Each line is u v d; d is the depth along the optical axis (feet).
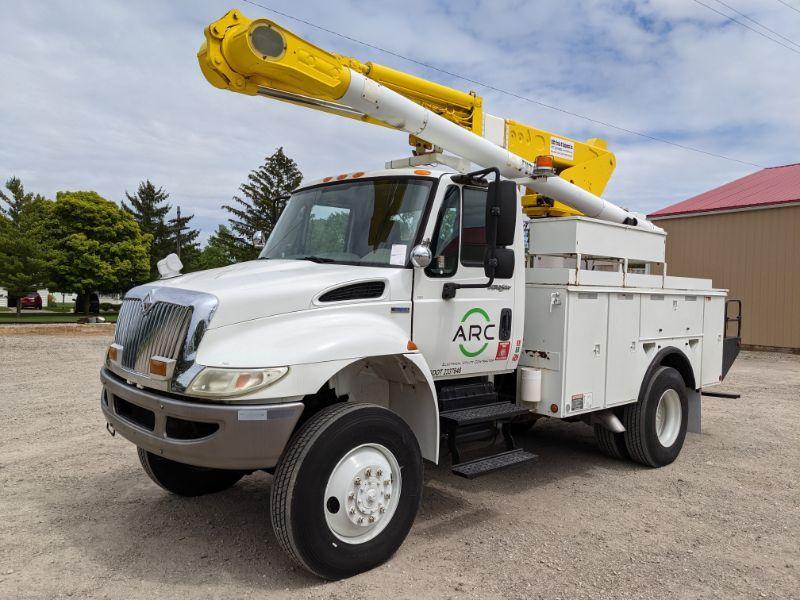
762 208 60.34
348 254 15.06
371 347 12.62
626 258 19.83
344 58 17.93
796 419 28.76
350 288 13.24
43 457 20.27
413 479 13.05
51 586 11.65
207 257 205.77
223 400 11.16
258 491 17.30
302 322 12.40
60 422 25.20
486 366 16.08
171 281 13.78
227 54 14.67
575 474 19.75
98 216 126.93
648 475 19.74
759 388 37.93
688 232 66.44
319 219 16.11
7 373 38.47
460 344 15.26
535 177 16.39
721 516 16.05
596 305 18.16
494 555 13.38
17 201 149.07
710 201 67.15
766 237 60.29
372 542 12.39
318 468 11.52
